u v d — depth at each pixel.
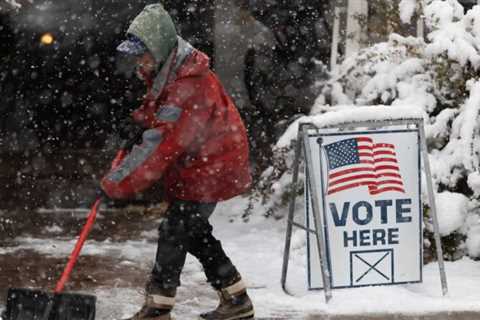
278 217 15.21
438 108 14.30
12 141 23.19
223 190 9.61
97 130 24.77
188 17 25.48
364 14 16.44
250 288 11.59
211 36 25.47
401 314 10.34
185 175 9.50
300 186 14.77
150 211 16.91
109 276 12.19
